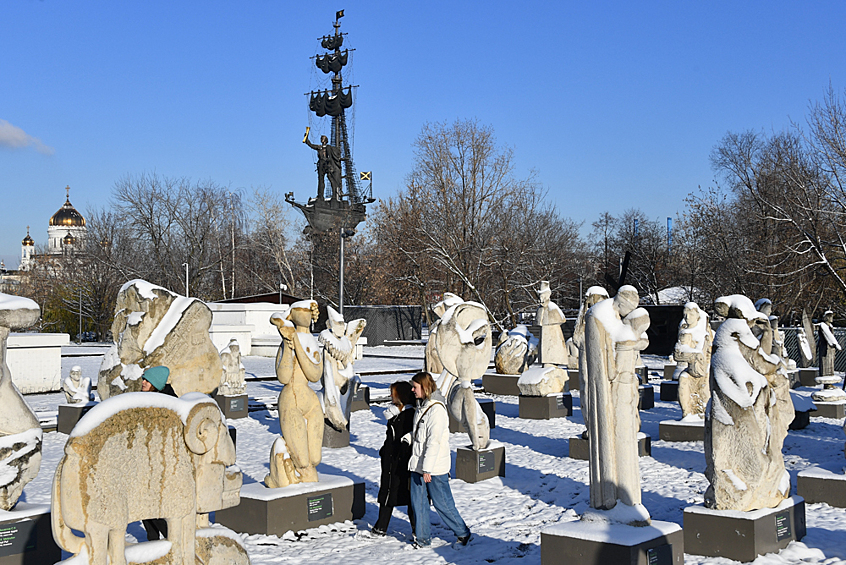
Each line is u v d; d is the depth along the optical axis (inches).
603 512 278.1
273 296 2100.1
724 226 1779.0
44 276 2662.4
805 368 1079.0
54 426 665.0
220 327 1505.9
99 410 187.6
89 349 1721.2
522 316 2353.6
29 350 928.3
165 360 414.3
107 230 2517.2
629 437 276.5
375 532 351.9
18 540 265.7
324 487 367.2
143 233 2495.1
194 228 2534.5
